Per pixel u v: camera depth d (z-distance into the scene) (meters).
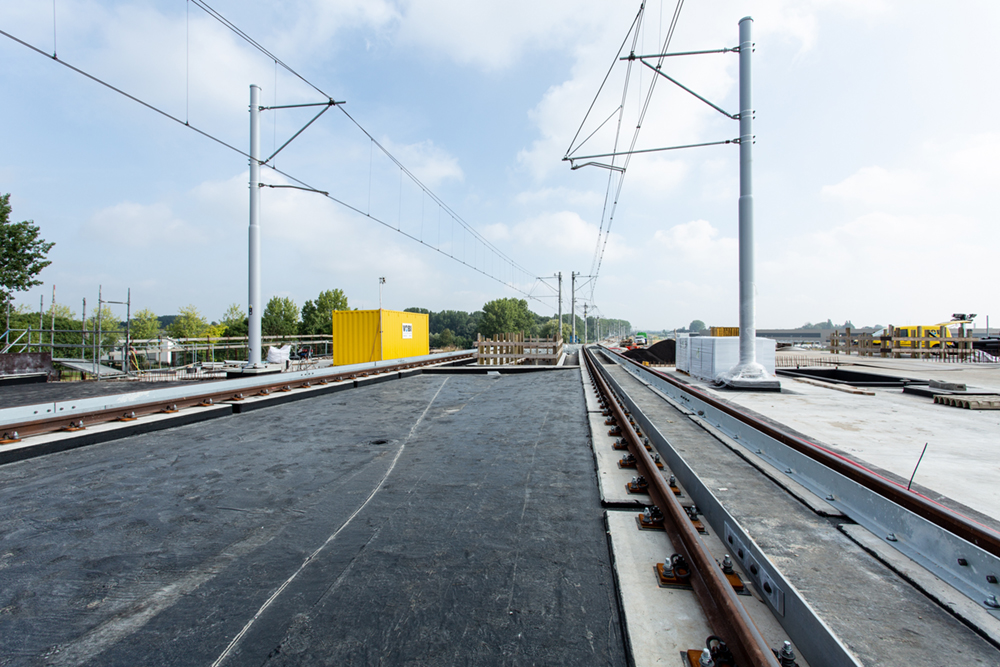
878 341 23.77
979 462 4.38
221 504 3.64
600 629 2.02
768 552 2.56
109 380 14.82
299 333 50.22
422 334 22.50
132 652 1.92
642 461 4.19
